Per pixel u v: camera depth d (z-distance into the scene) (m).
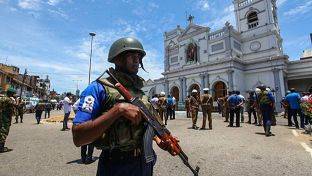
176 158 5.20
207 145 6.56
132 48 1.69
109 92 1.55
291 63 28.36
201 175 3.99
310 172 4.06
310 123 8.92
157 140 1.76
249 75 28.89
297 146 6.25
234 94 11.48
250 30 30.30
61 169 4.46
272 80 26.80
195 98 10.83
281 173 4.04
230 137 7.89
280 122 13.83
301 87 29.67
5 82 37.94
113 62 1.79
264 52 28.47
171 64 36.22
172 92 34.31
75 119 1.38
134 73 1.78
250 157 5.15
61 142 7.45
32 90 56.34
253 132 9.09
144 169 1.63
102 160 1.62
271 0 30.70
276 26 31.11
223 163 4.71
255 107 12.51
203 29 31.80
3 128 6.04
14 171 4.33
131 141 1.58
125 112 1.37
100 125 1.32
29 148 6.49
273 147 6.15
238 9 32.00
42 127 12.23
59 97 76.62
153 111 1.83
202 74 30.06
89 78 23.89
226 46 28.95
